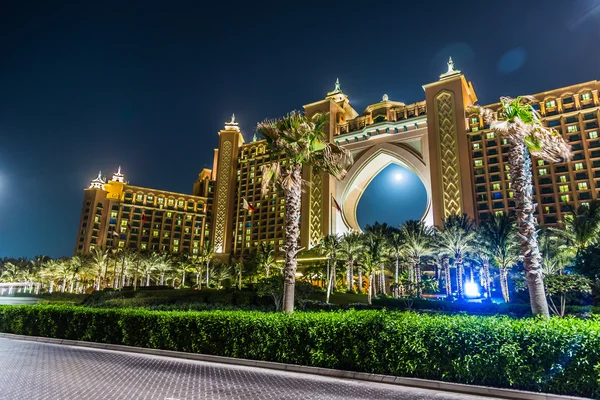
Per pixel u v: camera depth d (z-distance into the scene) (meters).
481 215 97.00
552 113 98.06
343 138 125.25
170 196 161.50
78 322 21.09
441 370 12.31
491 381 11.69
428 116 109.12
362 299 64.06
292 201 23.11
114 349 18.83
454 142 103.00
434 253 72.06
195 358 16.38
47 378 11.94
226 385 11.65
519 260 54.59
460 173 99.75
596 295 37.38
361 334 13.65
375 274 85.69
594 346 10.61
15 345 19.38
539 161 95.19
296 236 22.30
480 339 11.96
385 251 72.69
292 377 13.11
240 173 151.12
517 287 46.22
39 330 22.52
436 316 13.79
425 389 11.84
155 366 14.43
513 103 20.28
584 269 40.56
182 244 157.00
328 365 13.96
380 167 120.62
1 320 24.53
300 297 39.66
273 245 131.75
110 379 11.98
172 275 120.19
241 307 42.28
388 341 13.11
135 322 19.03
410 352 12.73
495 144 100.00
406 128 115.00
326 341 14.17
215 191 152.88
